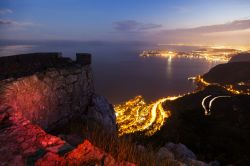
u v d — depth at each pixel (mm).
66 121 8688
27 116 6672
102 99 11383
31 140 4500
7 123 5016
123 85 116312
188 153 11156
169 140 23172
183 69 177500
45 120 7535
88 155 4305
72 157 4176
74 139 6734
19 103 6359
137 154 5977
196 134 27281
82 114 9859
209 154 19250
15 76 7223
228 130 28609
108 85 116062
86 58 10664
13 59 9336
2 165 3797
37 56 9992
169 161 7184
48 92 7738
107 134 7133
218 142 22672
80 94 9781
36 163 3924
